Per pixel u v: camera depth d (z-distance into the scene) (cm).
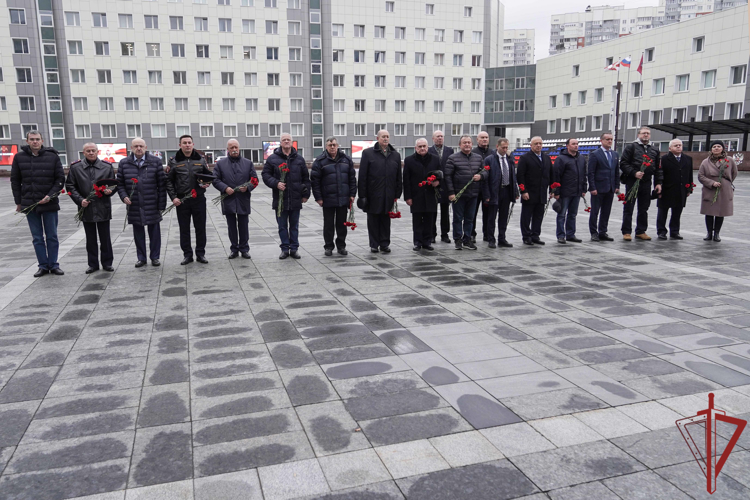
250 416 344
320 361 431
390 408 352
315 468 288
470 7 6012
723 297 608
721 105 4022
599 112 5088
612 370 410
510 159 953
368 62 5797
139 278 735
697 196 2056
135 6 5088
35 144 735
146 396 374
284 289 664
